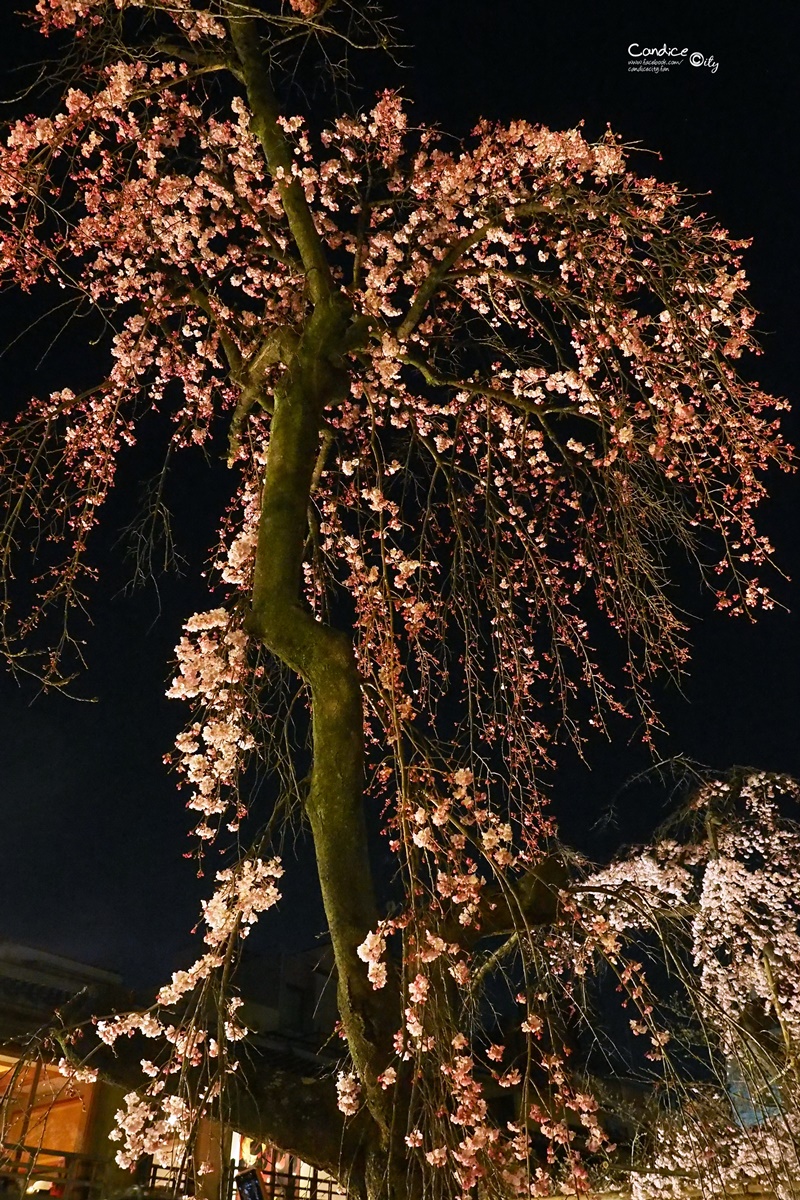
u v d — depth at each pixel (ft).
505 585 23.63
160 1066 13.15
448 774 13.64
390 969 13.42
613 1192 17.63
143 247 23.93
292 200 19.88
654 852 29.71
